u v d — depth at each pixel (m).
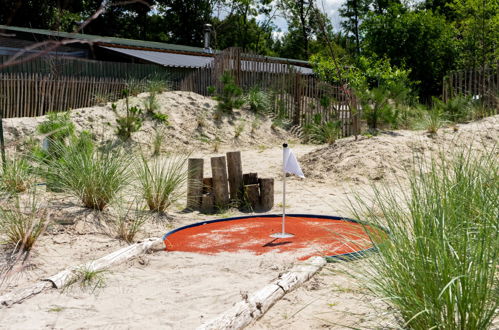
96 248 4.88
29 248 4.58
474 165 3.76
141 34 40.78
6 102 14.48
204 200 7.03
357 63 24.41
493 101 13.66
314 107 16.39
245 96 17.50
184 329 3.11
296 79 16.81
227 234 5.55
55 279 3.92
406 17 28.84
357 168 9.18
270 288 3.61
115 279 4.11
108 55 23.22
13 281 3.98
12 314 3.37
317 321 3.12
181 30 43.38
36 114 15.22
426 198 3.03
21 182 6.20
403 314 2.59
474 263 2.42
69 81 15.83
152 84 16.72
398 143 10.23
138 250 4.81
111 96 16.72
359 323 2.92
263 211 7.05
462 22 29.83
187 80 20.16
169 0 40.31
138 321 3.25
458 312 2.33
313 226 5.73
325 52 22.30
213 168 7.14
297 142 15.10
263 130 15.62
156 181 6.68
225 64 18.45
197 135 14.18
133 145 12.50
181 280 4.07
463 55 28.84
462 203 3.02
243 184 7.33
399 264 2.70
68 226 5.26
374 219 3.43
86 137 7.28
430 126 11.18
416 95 23.36
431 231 2.71
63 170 6.20
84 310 3.46
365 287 2.88
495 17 28.09
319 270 4.14
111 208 6.07
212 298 3.62
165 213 6.57
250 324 3.18
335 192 8.16
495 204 2.96
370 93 13.08
